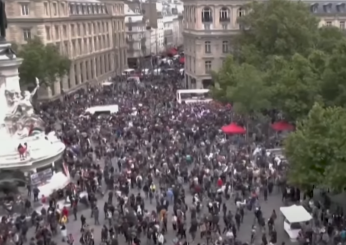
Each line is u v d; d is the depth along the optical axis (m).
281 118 73.44
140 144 63.06
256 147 60.41
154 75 145.25
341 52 59.12
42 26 104.12
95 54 135.62
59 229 42.28
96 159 59.84
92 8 135.62
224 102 78.56
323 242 36.50
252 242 38.19
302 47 92.44
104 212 45.00
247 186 47.59
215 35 109.69
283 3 97.06
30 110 54.88
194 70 113.56
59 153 53.16
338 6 113.19
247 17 99.56
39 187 49.91
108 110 83.19
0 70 53.28
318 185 41.00
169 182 49.59
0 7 54.03
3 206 45.53
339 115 43.94
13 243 38.09
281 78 66.06
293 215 39.41
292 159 42.97
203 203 46.38
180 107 86.00
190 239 39.97
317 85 61.59
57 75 99.69
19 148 49.12
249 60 89.94
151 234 38.81
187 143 62.75
